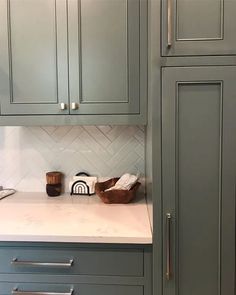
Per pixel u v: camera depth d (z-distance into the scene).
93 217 1.50
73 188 1.91
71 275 1.33
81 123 1.60
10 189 1.96
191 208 1.23
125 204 1.72
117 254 1.30
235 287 1.26
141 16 1.55
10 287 1.34
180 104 1.21
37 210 1.62
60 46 1.57
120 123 1.59
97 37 1.56
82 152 1.94
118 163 1.93
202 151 1.21
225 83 1.19
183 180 1.23
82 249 1.31
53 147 1.94
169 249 1.25
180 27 1.19
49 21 1.57
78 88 1.58
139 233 1.29
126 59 1.57
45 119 1.61
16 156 1.96
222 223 1.23
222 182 1.22
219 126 1.20
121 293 1.32
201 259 1.25
